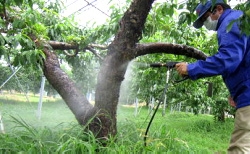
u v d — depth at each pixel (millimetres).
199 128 8320
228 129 8773
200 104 8422
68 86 2953
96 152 2430
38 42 3020
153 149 2734
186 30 3760
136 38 2592
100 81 2676
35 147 2217
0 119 3379
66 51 4312
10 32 2598
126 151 2447
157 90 6422
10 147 2256
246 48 1990
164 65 2814
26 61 2488
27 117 6355
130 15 2529
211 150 4996
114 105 2707
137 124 3928
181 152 2963
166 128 3594
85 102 2891
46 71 3025
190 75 2049
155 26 3432
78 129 2799
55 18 3865
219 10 2182
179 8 2344
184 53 3049
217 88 5195
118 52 2570
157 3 3158
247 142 1963
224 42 1941
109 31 3072
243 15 1393
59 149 2123
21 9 3145
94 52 3600
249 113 1966
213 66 1950
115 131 2746
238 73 2016
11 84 11203
